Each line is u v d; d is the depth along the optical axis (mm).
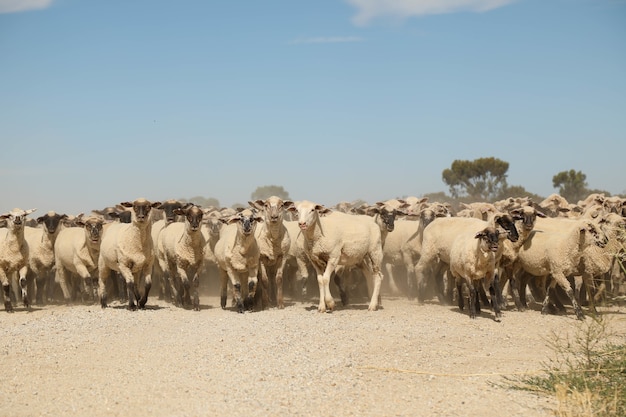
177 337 14305
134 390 10664
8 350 13523
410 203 26500
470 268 16828
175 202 21953
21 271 19656
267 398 10109
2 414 9766
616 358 11227
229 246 18000
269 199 18500
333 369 11641
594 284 17234
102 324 16000
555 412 9328
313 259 18188
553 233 17812
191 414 9500
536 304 19797
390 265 22469
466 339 14273
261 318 16531
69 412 9766
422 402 9922
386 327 15352
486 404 9766
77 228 22062
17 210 19250
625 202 22828
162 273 21891
